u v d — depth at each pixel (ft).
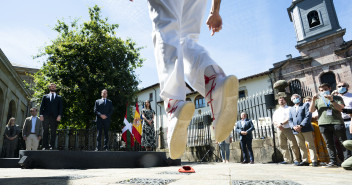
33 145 25.13
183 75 3.57
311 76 61.82
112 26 56.18
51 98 19.29
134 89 53.52
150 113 22.80
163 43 3.60
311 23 69.10
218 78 3.56
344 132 14.19
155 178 5.31
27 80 70.69
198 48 4.00
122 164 17.79
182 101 3.45
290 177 5.66
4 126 46.14
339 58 59.93
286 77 64.75
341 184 4.11
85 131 23.86
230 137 29.71
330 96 13.87
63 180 5.24
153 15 3.83
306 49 65.31
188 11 4.20
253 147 25.96
